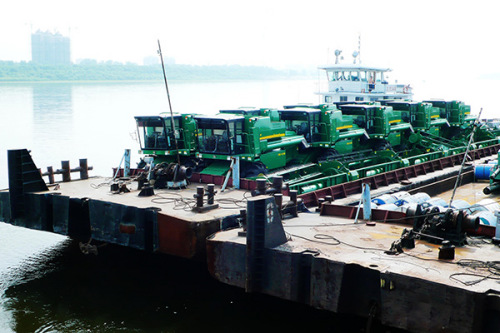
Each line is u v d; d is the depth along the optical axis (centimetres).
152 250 1595
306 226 1544
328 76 4262
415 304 1100
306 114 2627
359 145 3048
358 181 2370
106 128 6562
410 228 1502
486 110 9869
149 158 2328
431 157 3331
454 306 1050
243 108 2802
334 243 1360
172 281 1730
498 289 1048
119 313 1503
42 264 1906
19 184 1884
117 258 1952
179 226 1488
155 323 1445
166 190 1953
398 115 3325
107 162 4309
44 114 8300
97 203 1705
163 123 2292
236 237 1423
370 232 1472
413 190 2381
